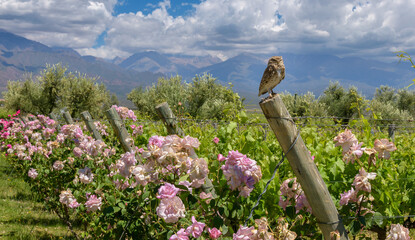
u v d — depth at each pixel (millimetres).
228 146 4117
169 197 2111
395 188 3695
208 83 26375
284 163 3881
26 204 8820
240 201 2939
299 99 27484
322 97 32094
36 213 8047
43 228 6887
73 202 4508
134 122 6273
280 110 2148
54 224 7199
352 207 2500
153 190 2633
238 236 2025
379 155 2527
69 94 24547
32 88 25781
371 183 2723
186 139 2465
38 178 6895
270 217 3072
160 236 2516
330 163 3830
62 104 24703
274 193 3111
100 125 6812
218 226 2320
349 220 2469
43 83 25000
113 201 3172
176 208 2117
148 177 2518
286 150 2201
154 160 2543
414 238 4258
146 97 30031
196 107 25828
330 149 4039
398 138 5488
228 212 2475
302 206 2504
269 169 3447
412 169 4324
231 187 2387
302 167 2178
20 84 26031
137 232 3137
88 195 4066
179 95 26844
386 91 38406
